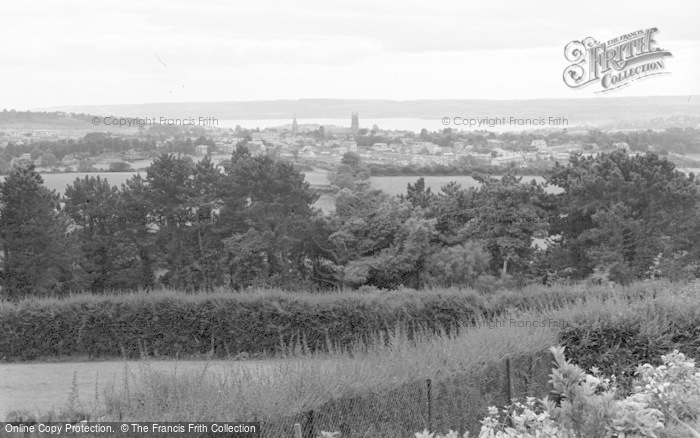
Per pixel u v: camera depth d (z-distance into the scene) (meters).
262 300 22.52
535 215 34.25
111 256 38.59
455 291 21.58
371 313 21.66
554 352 5.03
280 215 37.12
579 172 36.22
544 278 34.66
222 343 22.62
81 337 22.80
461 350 10.48
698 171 40.12
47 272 36.66
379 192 34.75
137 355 22.88
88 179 39.94
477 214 34.75
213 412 7.12
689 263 34.94
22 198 36.47
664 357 9.46
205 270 38.25
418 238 31.22
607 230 33.62
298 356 10.22
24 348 22.69
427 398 9.16
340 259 33.00
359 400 8.27
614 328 13.05
